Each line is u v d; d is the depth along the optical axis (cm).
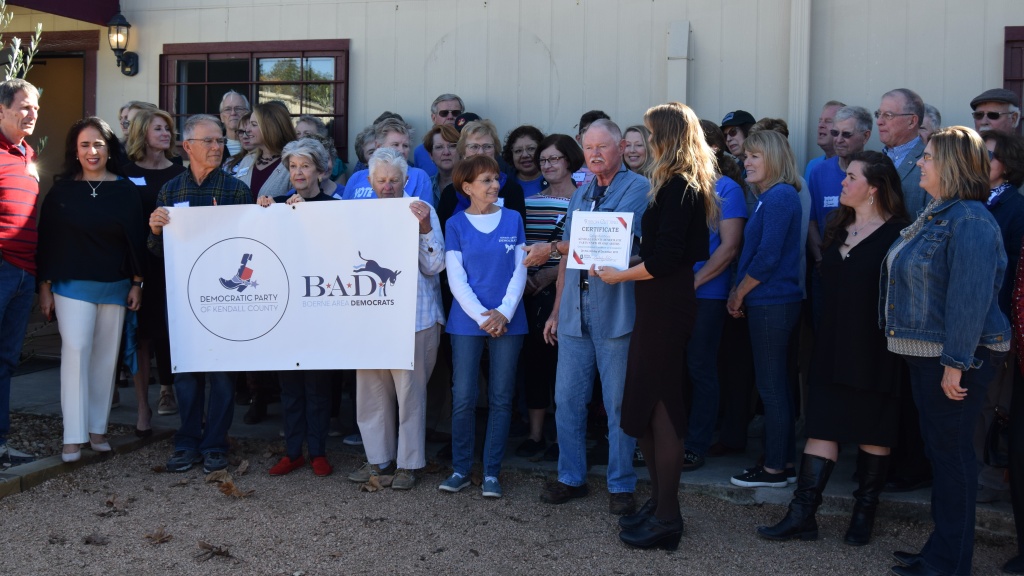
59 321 491
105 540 412
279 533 424
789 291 461
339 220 474
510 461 518
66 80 936
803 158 618
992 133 435
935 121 554
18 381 685
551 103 680
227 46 739
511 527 434
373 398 488
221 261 486
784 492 458
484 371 612
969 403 367
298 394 505
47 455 513
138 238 502
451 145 581
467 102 697
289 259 479
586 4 668
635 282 405
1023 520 387
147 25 755
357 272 472
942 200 375
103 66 766
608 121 441
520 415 596
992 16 595
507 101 689
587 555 403
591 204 446
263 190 564
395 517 445
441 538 420
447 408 598
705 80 649
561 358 456
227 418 505
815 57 629
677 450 399
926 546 384
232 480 493
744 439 528
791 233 461
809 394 420
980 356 367
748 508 459
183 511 450
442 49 700
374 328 472
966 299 354
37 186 485
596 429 568
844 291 404
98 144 489
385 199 470
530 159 579
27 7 671
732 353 523
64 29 772
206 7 743
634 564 394
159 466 508
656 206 394
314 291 478
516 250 476
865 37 618
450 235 478
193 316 490
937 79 607
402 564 392
